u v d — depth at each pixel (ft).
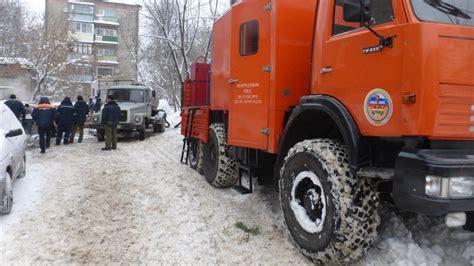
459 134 9.89
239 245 14.26
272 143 15.56
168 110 88.58
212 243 14.43
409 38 9.90
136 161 32.55
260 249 13.87
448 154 9.72
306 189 13.25
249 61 17.16
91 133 58.29
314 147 12.57
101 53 168.96
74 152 38.17
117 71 154.61
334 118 12.14
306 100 13.57
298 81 15.61
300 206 13.33
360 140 11.46
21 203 19.60
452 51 9.84
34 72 87.97
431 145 9.92
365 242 11.29
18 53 99.55
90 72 108.37
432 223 12.93
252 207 18.28
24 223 16.69
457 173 9.25
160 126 59.00
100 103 56.59
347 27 12.22
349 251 11.32
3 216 17.57
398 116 10.23
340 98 12.27
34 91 85.46
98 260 13.25
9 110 24.07
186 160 30.14
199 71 28.53
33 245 14.39
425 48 9.64
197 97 28.37
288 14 15.43
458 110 9.87
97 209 18.71
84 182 24.20
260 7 16.39
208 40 61.26
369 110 11.12
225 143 21.48
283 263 12.76
